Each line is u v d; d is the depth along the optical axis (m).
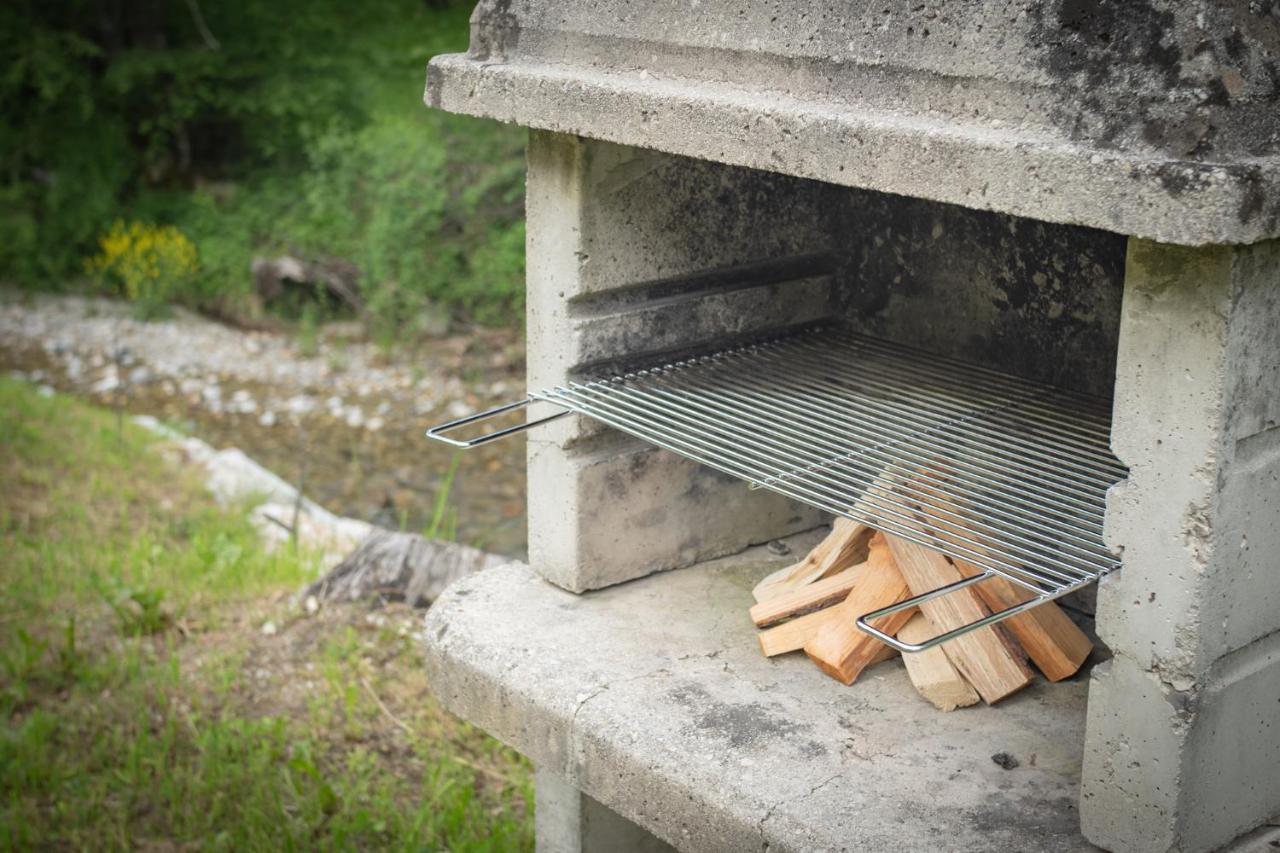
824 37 2.03
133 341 10.01
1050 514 2.28
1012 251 2.88
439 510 5.64
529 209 2.70
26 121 11.91
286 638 4.43
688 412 2.64
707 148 2.14
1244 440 1.80
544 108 2.41
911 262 3.07
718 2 2.18
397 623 4.50
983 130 1.82
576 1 2.43
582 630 2.76
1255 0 1.66
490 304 10.16
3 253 11.23
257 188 11.78
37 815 3.50
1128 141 1.69
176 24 12.52
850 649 2.57
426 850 3.34
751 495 3.11
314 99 11.72
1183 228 1.60
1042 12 1.77
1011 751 2.36
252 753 3.75
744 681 2.58
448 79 2.61
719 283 2.97
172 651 4.27
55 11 12.05
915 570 2.62
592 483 2.81
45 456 6.48
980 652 2.53
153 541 5.41
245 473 6.63
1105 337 2.77
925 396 2.80
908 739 2.39
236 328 10.48
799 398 2.77
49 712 3.98
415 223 10.05
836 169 1.96
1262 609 1.92
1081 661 2.62
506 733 2.70
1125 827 2.00
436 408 8.70
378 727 3.95
